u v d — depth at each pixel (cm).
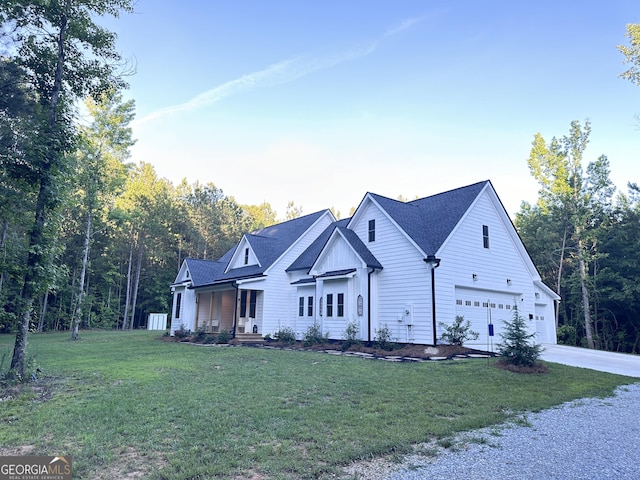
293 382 897
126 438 525
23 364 945
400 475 419
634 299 2730
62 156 1070
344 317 1711
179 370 1069
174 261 4481
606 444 533
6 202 1025
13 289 1594
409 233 1586
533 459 473
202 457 459
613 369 1193
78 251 3550
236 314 2038
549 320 2166
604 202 3005
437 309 1479
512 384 911
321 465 440
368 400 740
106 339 2280
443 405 717
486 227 1775
